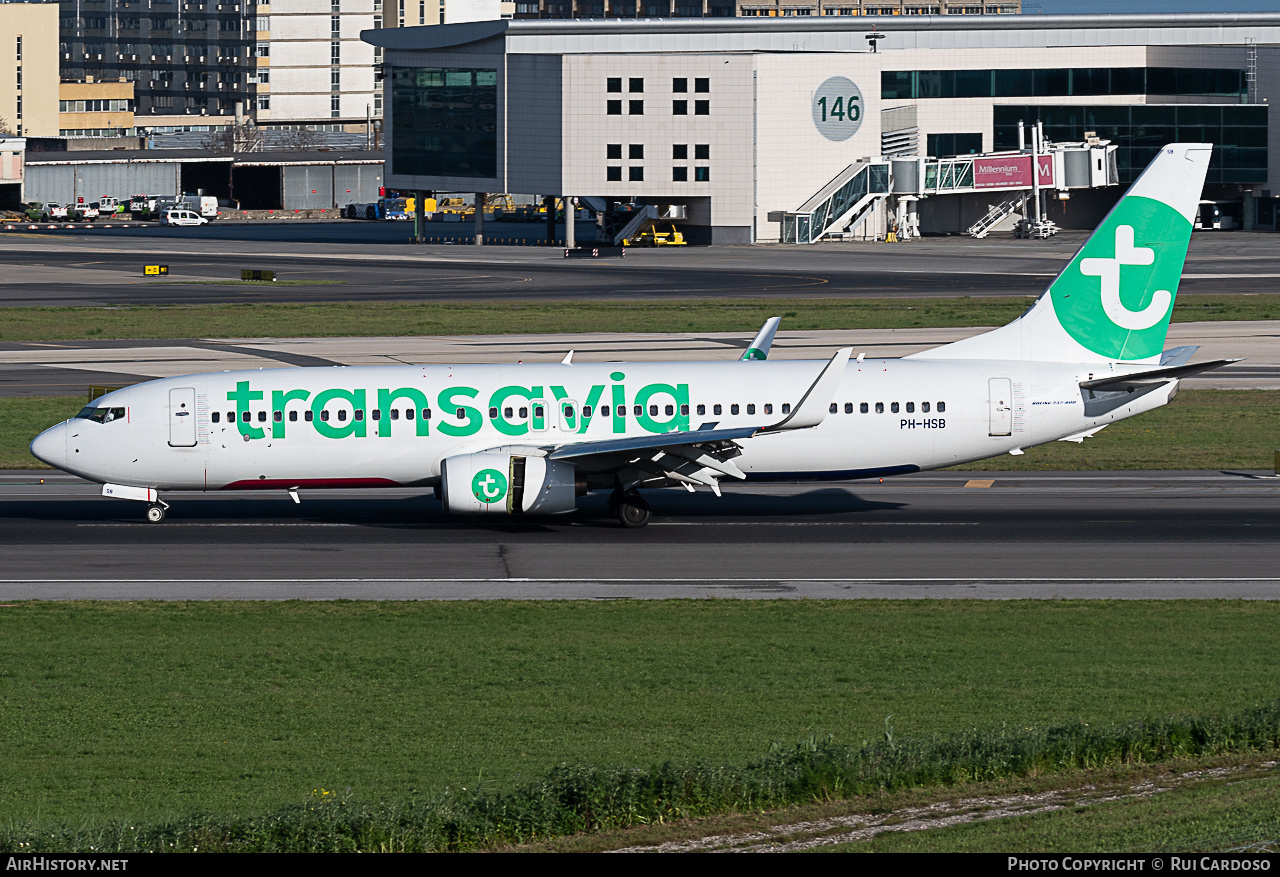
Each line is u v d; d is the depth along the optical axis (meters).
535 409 164.62
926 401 166.00
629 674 109.50
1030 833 67.00
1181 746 84.38
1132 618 126.44
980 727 95.06
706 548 157.62
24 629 123.62
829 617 127.56
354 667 111.81
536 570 147.75
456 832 73.06
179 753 91.44
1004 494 188.00
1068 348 170.75
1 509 180.38
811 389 152.88
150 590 139.12
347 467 165.12
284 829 72.69
